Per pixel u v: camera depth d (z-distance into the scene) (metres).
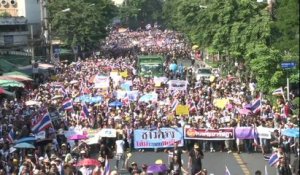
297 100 31.92
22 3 136.62
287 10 31.94
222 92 65.62
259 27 72.38
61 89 66.31
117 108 54.66
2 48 104.25
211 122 47.22
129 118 48.12
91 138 43.47
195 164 34.78
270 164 36.66
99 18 131.38
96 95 62.22
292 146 41.28
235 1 83.56
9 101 59.38
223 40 85.56
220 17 85.50
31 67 88.88
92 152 44.00
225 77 85.56
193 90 65.88
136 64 97.62
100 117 48.91
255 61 59.94
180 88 67.00
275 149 38.78
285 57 58.78
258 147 45.00
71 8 127.19
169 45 167.50
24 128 41.84
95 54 131.88
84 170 33.47
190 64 122.00
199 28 106.62
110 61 108.69
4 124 45.34
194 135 45.41
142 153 45.50
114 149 44.12
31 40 104.56
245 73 78.56
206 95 63.34
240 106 53.22
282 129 42.66
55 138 41.91
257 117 48.25
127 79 78.62
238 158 43.28
